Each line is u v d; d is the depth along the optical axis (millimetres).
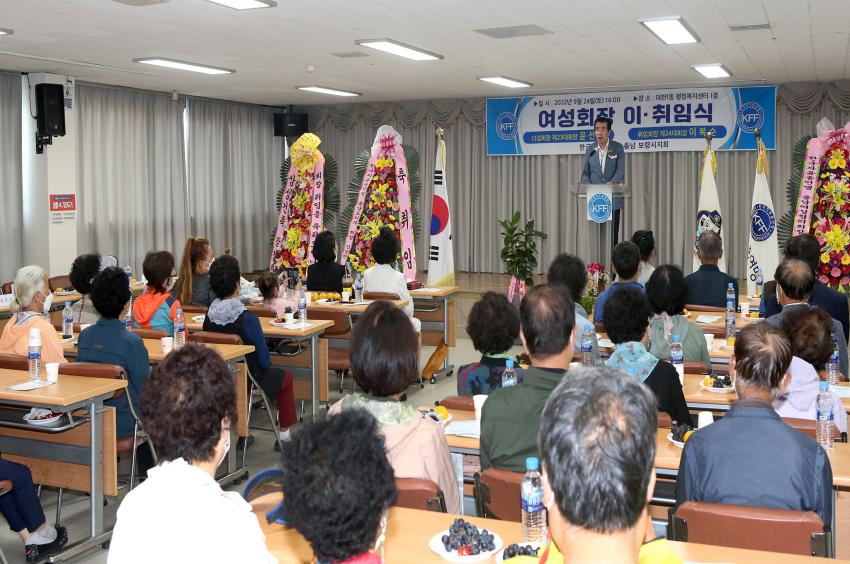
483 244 13367
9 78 9492
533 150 12602
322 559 1276
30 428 3803
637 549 1097
